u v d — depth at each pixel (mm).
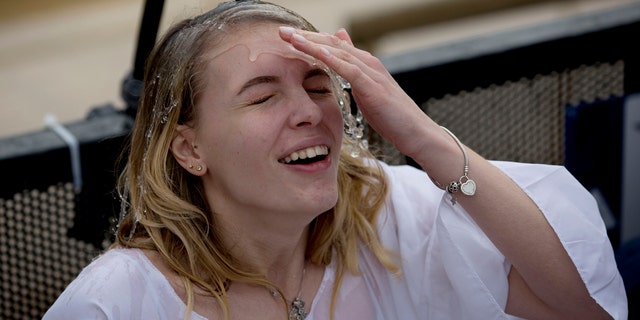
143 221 2023
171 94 1976
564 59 3037
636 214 3096
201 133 1969
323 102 1961
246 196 1955
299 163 1968
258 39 1939
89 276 1961
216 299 2049
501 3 5262
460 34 6535
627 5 3248
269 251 2064
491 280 2172
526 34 3055
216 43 1942
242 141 1906
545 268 2105
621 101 3045
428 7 5234
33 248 2641
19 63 6777
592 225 2141
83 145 2584
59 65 6711
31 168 2545
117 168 2486
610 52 3072
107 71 6594
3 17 7590
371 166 2297
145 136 2068
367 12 5387
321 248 2166
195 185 2055
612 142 3053
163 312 1982
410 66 2891
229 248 2064
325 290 2189
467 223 2201
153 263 2016
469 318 2168
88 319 1904
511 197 2090
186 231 2010
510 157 3094
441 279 2209
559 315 2197
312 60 1941
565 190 2158
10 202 2566
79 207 2635
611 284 2135
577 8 6801
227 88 1917
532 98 3055
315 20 6938
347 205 2205
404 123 2023
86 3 7859
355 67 1960
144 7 2588
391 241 2256
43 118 5965
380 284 2242
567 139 3059
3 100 6211
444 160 2059
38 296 2688
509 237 2090
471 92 2979
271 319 2100
